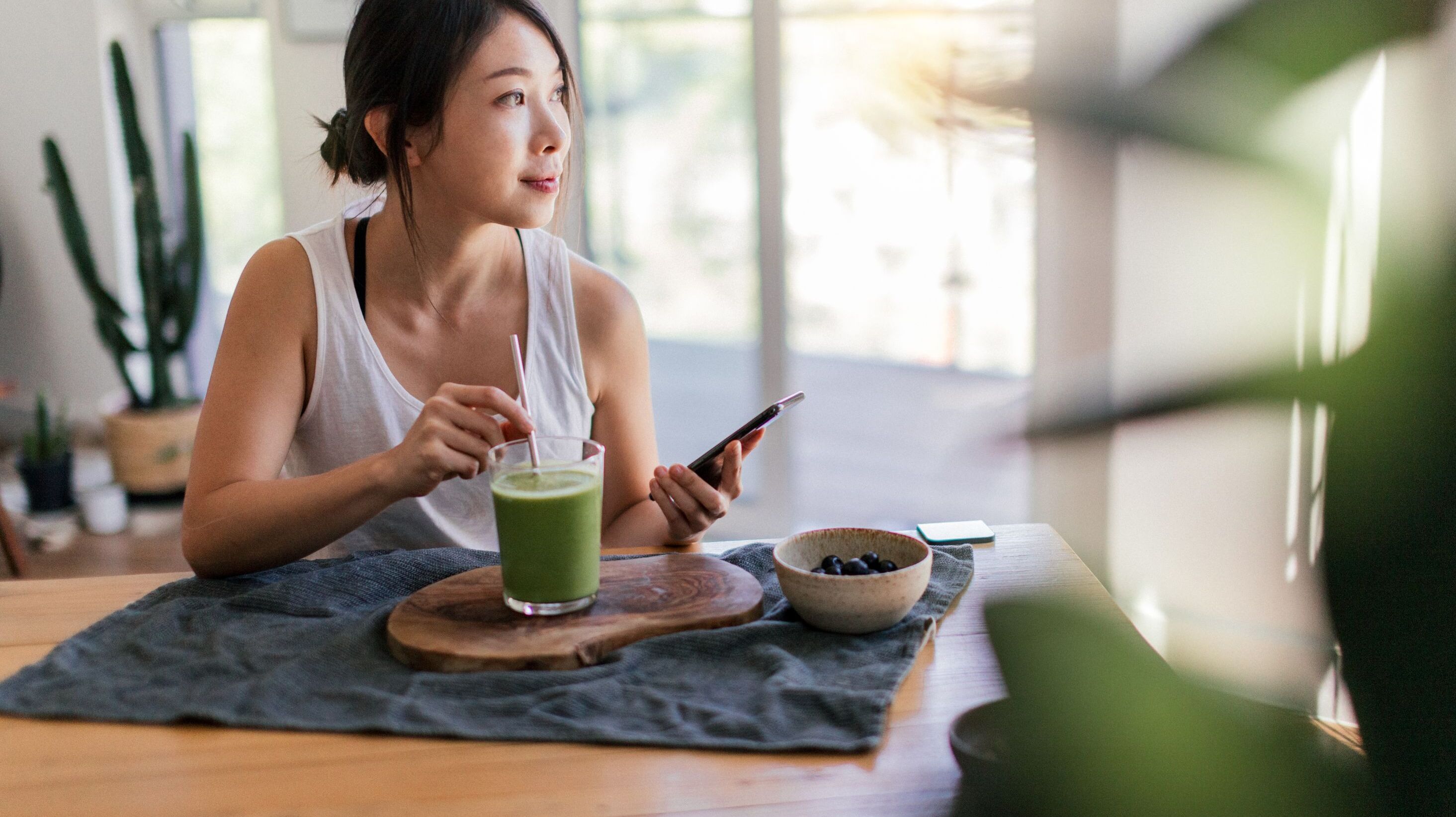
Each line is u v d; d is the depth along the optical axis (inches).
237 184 158.4
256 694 35.0
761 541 49.6
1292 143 17.7
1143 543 78.3
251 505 44.6
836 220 139.9
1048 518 81.3
